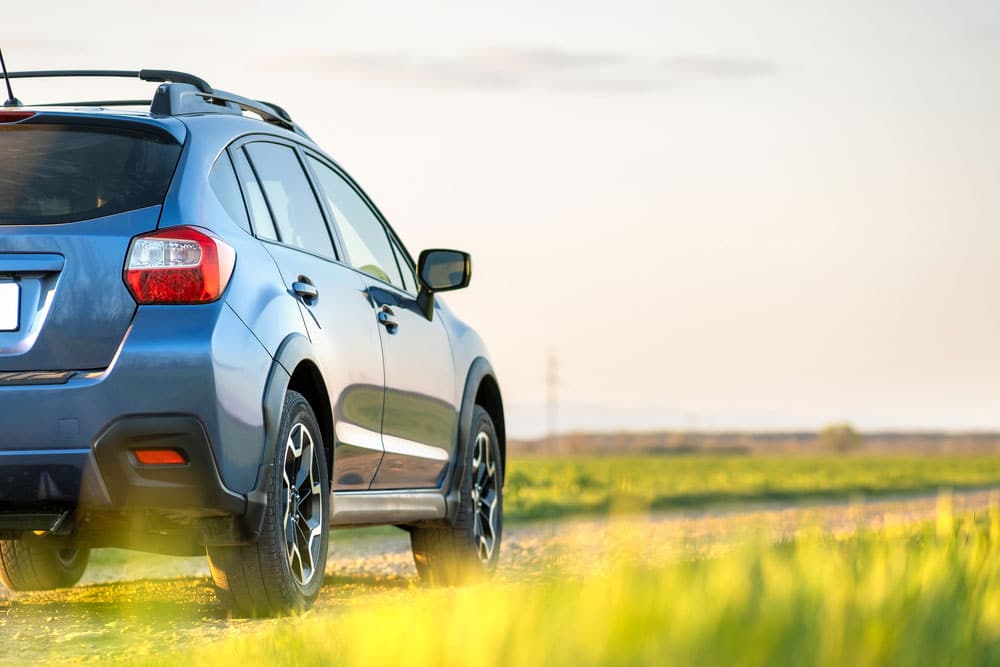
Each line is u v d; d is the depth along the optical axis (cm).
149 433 553
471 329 941
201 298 570
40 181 587
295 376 638
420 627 243
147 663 383
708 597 215
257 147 679
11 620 639
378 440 732
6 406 550
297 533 638
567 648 201
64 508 560
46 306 564
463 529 866
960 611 238
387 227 858
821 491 3675
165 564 1229
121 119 605
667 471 6738
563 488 2950
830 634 201
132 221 577
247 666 325
